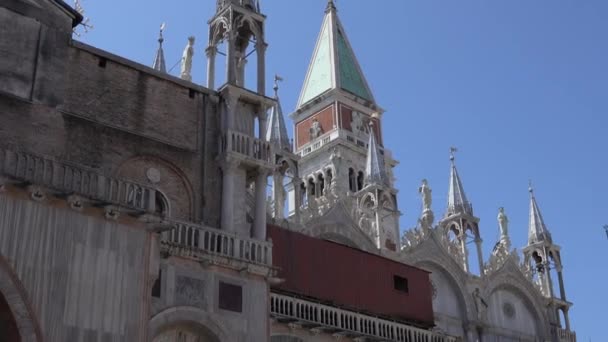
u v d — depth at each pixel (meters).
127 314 25.64
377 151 57.94
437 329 44.91
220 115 36.31
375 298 41.59
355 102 79.69
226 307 30.97
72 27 33.19
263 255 33.03
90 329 24.67
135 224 26.98
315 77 82.06
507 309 60.59
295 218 48.97
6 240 23.92
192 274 30.56
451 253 57.88
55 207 25.31
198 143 35.25
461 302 57.22
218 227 34.00
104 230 26.14
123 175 32.50
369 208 55.28
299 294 38.00
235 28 38.44
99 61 33.59
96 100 32.75
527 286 62.41
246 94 36.66
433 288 55.97
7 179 24.41
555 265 65.88
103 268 25.64
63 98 31.70
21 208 24.58
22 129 30.05
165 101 35.00
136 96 34.09
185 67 50.47
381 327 40.09
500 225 66.44
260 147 36.25
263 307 32.06
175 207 33.53
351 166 75.25
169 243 30.03
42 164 25.75
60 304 24.33
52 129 30.94
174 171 34.16
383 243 52.94
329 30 84.00
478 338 56.91
